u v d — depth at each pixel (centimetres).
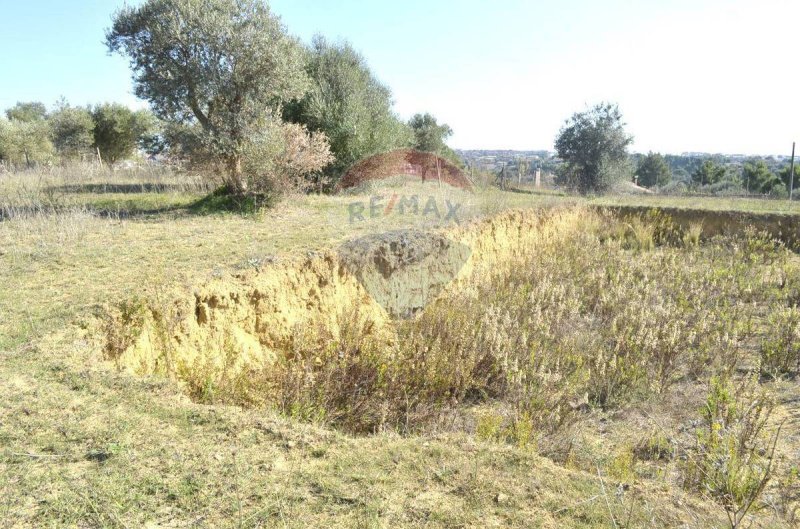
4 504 276
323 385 562
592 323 817
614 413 578
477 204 1184
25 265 648
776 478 431
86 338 479
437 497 317
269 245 762
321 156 1224
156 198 1192
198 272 627
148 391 406
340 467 337
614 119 2709
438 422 540
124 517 274
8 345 447
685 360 694
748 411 505
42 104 3688
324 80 1579
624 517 317
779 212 1459
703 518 333
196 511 284
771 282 1021
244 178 1109
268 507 291
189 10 1005
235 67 1059
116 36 1045
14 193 1157
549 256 1119
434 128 2748
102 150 2323
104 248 729
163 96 1052
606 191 2548
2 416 351
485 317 674
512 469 358
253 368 590
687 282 989
